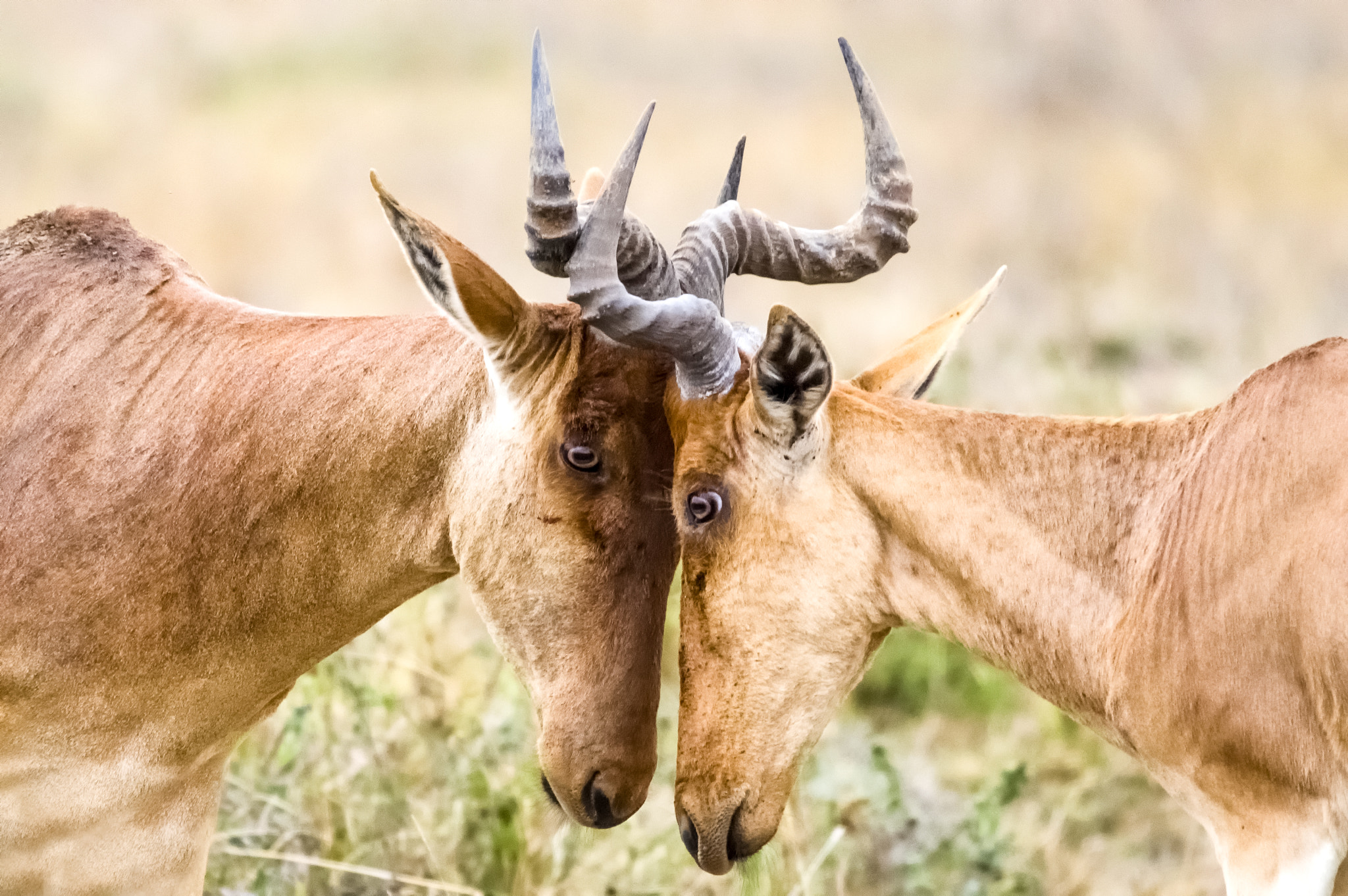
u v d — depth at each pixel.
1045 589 16.86
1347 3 82.56
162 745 17.64
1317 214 58.25
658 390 17.55
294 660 18.05
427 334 17.86
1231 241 53.81
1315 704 15.12
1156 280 49.59
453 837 22.03
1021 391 37.22
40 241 18.62
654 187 60.84
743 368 17.30
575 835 20.02
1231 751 15.59
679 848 22.41
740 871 17.77
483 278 16.67
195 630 17.44
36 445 17.47
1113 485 16.83
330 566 17.67
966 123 74.06
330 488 17.52
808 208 58.59
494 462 17.39
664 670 27.80
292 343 18.02
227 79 83.69
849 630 17.28
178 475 17.44
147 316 18.14
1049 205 58.38
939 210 58.91
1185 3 81.25
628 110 77.31
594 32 96.69
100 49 86.12
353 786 22.47
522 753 23.38
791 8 100.94
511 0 100.50
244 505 17.42
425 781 22.97
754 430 16.80
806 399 16.20
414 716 23.98
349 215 57.47
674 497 17.28
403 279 51.00
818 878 22.36
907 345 18.86
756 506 17.02
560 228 16.33
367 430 17.52
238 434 17.55
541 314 17.44
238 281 50.91
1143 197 58.84
